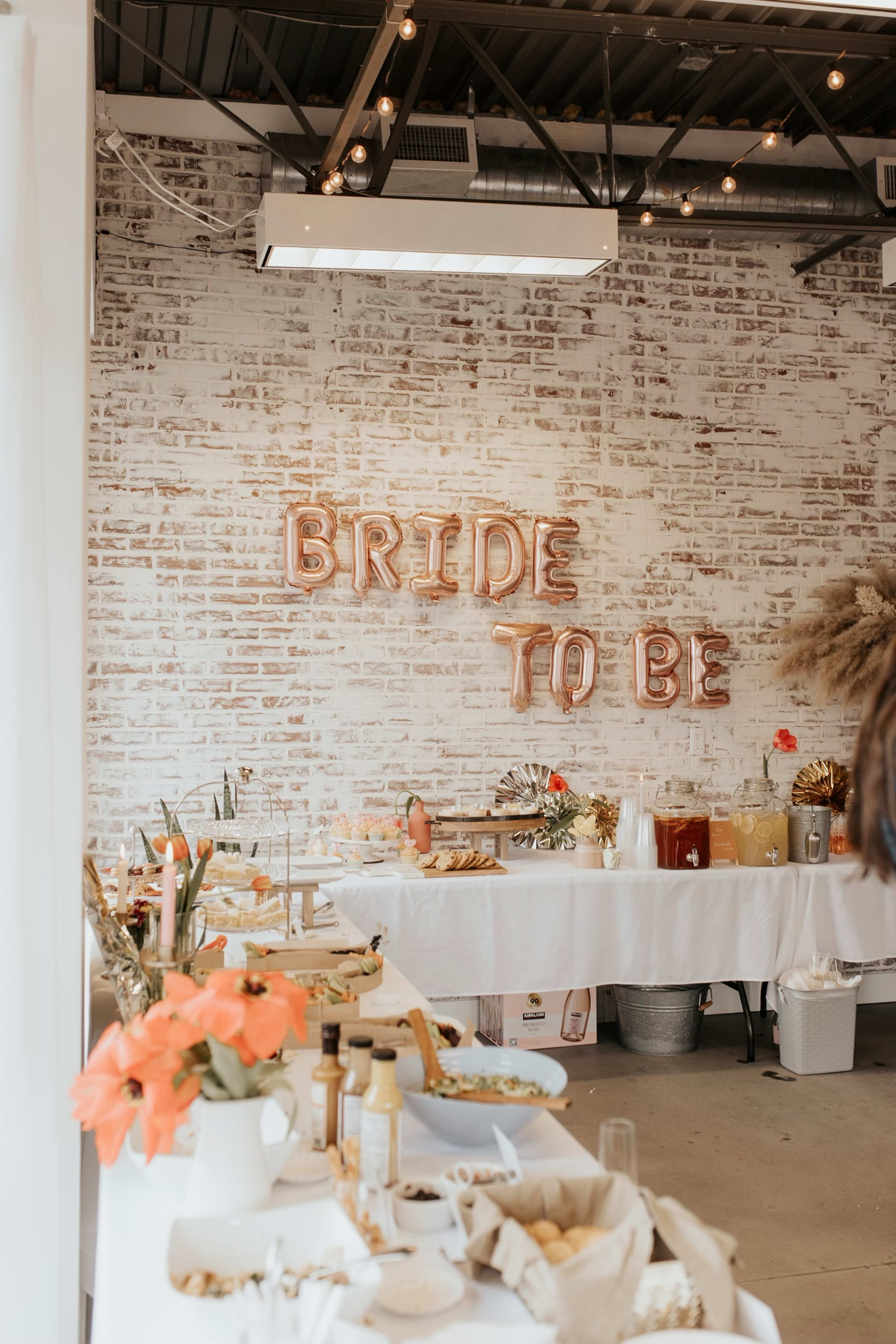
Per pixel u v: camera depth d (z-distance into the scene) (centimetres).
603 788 523
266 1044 135
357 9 389
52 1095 202
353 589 493
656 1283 116
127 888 268
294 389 489
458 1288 123
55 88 236
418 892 416
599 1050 481
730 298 542
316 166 460
